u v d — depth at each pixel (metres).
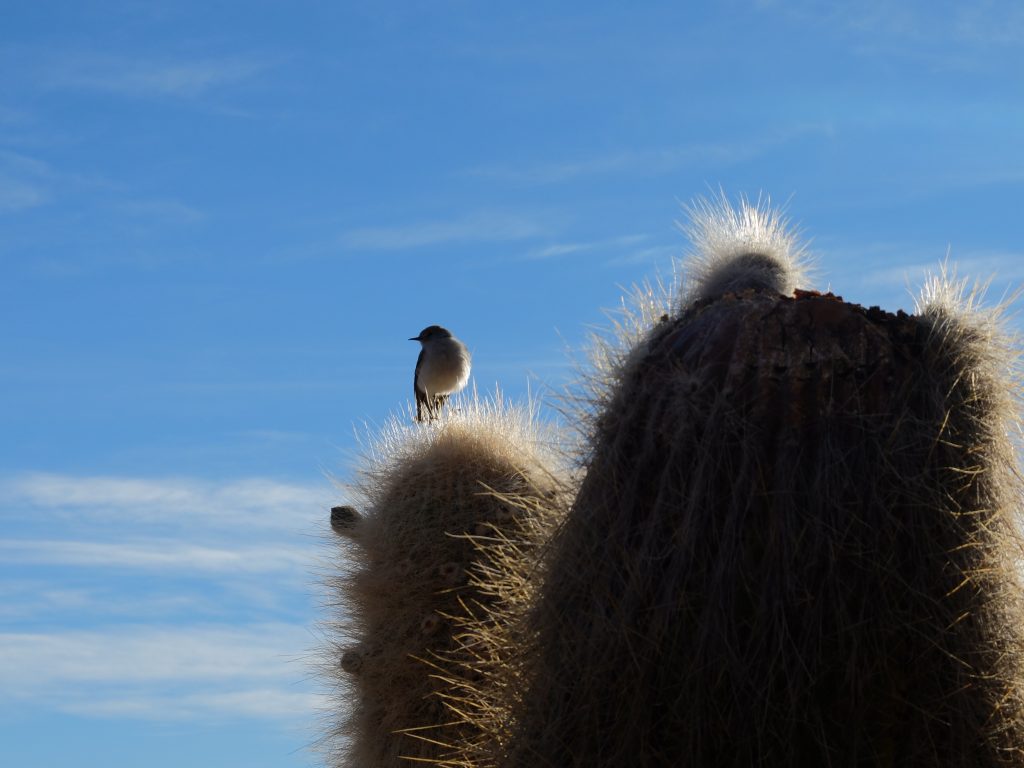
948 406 3.50
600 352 4.01
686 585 3.35
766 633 3.29
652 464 3.52
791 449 3.37
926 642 3.30
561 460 4.50
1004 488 3.56
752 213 4.52
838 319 3.53
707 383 3.51
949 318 3.65
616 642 3.41
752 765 3.28
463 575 5.28
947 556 3.37
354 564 5.83
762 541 3.33
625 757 3.37
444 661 5.25
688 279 4.35
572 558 3.60
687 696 3.31
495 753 3.76
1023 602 3.48
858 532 3.32
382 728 5.37
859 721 3.27
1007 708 3.39
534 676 3.64
